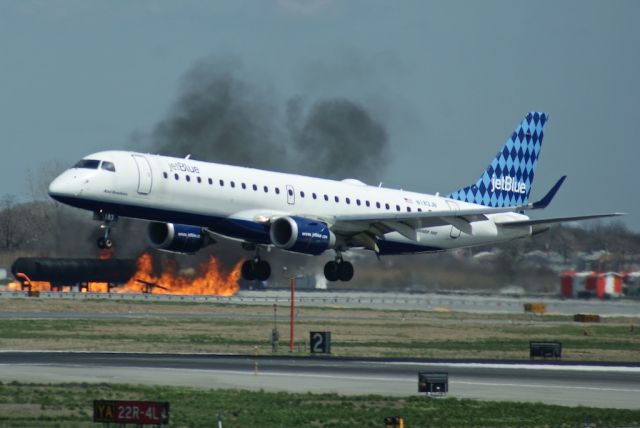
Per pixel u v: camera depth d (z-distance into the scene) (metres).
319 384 122.81
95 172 171.12
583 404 111.12
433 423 97.88
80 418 97.25
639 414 104.19
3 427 92.06
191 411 101.12
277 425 95.31
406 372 137.25
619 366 151.12
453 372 139.00
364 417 100.12
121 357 149.62
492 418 100.88
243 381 124.00
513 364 151.75
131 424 90.56
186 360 147.00
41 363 139.38
